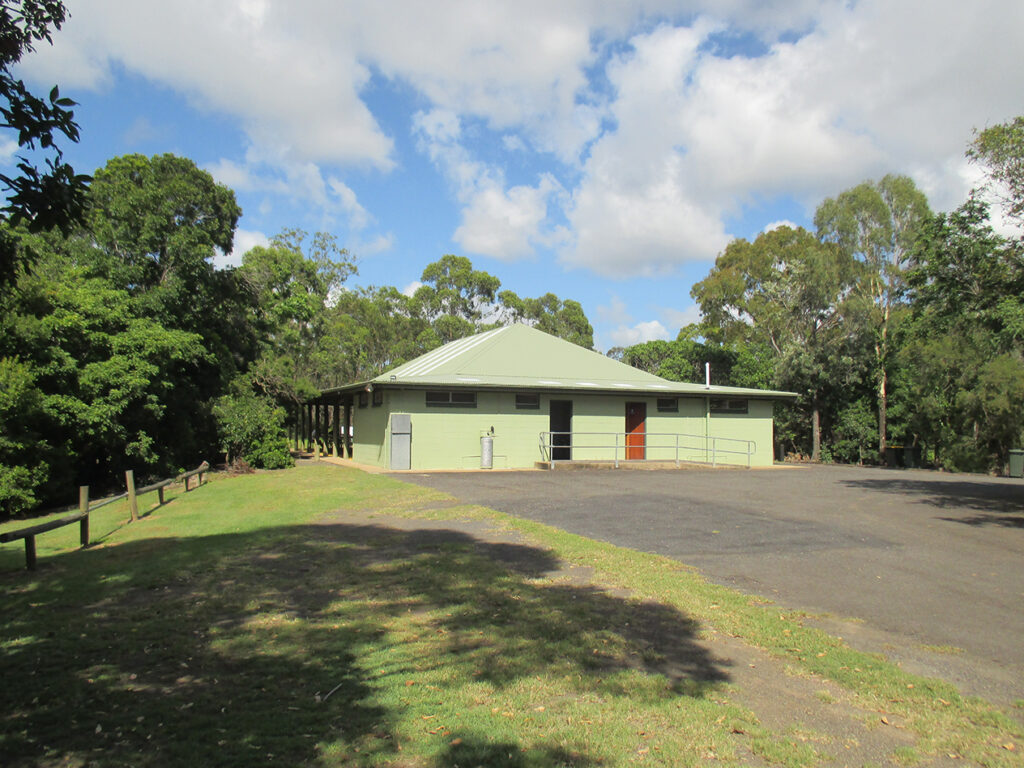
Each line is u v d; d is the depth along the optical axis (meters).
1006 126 12.86
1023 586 6.77
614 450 23.45
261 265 37.03
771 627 5.38
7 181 4.18
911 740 3.63
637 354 51.88
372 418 22.78
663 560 7.66
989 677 4.51
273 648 4.95
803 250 39.91
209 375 23.67
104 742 3.55
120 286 21.83
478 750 3.45
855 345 33.88
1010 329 12.49
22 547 9.76
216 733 3.63
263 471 20.92
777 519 10.60
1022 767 3.35
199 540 9.27
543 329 60.91
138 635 5.26
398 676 4.41
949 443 30.19
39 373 16.30
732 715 3.88
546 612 5.73
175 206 22.86
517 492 13.94
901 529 9.88
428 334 54.59
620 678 4.38
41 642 5.13
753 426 25.89
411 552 8.14
